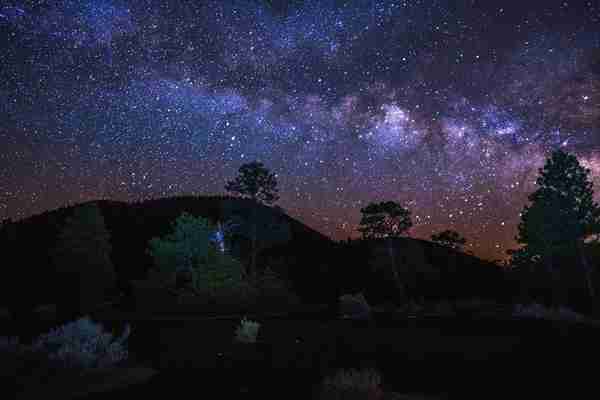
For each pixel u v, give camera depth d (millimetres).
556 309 27047
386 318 27875
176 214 78125
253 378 11391
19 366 10844
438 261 55312
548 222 33594
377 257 44938
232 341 18531
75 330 13516
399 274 46469
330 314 31406
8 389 9703
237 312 33375
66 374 11031
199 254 38719
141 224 71562
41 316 30297
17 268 47188
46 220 70812
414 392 9844
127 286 45844
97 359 12648
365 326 23391
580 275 36469
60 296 39344
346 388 9219
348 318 28328
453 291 44969
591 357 13000
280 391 9969
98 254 40531
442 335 19047
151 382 11180
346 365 13016
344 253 62562
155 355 15156
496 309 31109
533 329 20078
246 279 40750
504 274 46156
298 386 10406
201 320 28406
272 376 11602
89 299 38125
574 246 33812
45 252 53344
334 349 16000
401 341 17625
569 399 9016
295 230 74625
